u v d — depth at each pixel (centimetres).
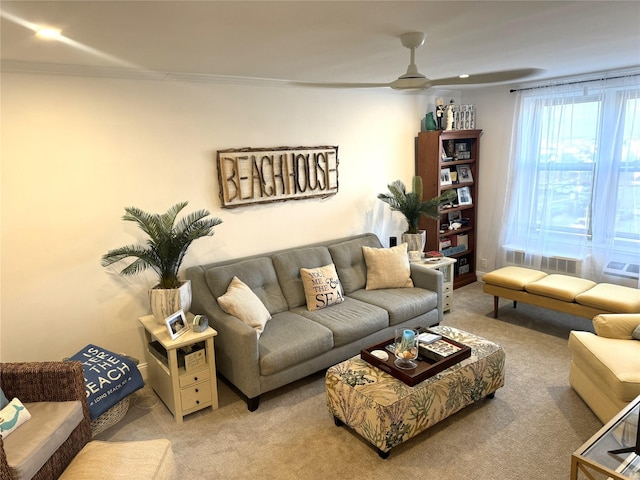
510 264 527
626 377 250
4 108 275
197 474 247
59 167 298
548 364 355
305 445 268
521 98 486
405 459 253
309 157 418
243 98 372
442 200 466
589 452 193
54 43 226
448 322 441
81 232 311
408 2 178
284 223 413
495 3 186
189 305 319
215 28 205
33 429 210
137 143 326
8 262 288
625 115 417
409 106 502
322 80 388
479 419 287
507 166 520
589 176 452
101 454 204
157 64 292
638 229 425
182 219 350
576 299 383
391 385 258
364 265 436
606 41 275
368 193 480
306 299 382
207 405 304
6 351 294
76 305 315
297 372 317
